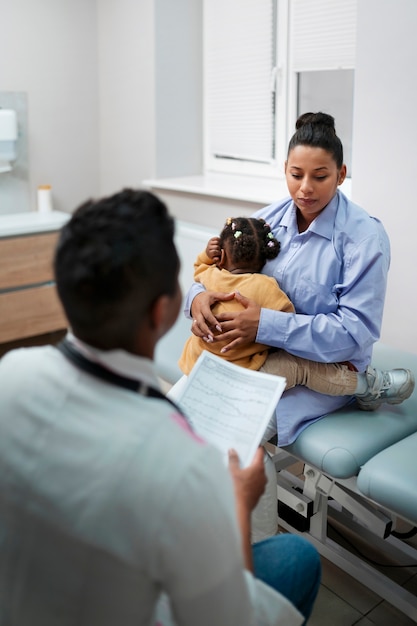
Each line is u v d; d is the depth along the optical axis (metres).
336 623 1.71
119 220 0.82
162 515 0.75
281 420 1.73
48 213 3.71
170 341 2.33
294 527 1.94
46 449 0.79
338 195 1.78
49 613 0.82
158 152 3.66
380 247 1.73
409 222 2.34
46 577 0.81
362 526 1.98
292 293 1.80
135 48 3.60
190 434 0.82
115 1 3.67
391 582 1.75
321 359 1.70
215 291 1.79
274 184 3.43
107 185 4.06
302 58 3.18
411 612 1.66
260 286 1.73
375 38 2.28
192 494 0.76
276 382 1.42
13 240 3.31
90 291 0.80
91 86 3.90
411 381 1.81
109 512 0.75
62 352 0.87
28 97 3.66
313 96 3.25
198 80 3.72
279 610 1.01
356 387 1.76
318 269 1.76
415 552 1.89
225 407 1.41
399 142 2.30
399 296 2.44
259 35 3.34
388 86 2.29
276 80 3.31
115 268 0.79
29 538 0.81
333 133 1.67
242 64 3.47
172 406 0.90
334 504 2.13
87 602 0.80
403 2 2.18
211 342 1.73
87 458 0.77
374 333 1.75
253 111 3.49
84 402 0.81
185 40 3.60
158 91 3.56
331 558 1.87
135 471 0.75
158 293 0.84
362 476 1.58
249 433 1.34
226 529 0.79
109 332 0.83
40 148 3.78
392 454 1.62
